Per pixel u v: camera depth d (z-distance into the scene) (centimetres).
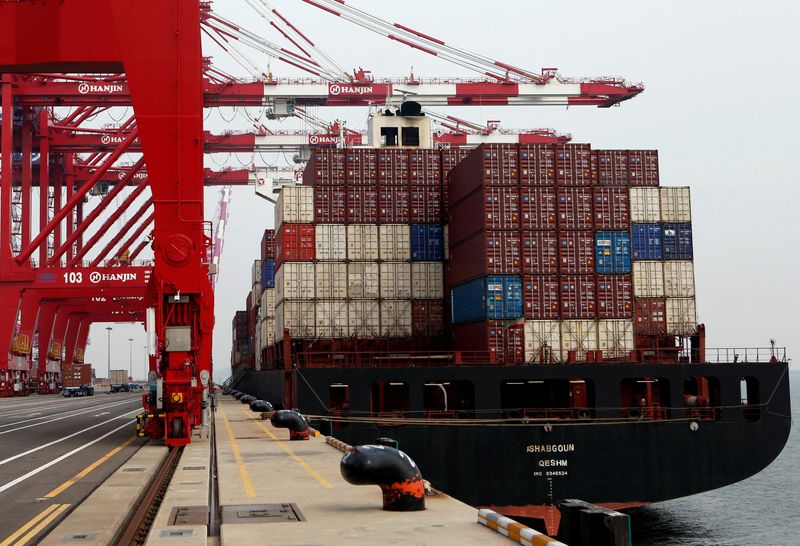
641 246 4625
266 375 5772
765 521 5722
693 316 4603
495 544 1057
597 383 3903
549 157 4472
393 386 4200
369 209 5100
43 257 9569
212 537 1172
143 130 2883
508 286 4356
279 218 5312
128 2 2891
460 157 5172
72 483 1809
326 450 2520
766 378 3991
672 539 5012
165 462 2283
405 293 5056
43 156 9769
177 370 2775
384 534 1134
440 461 3666
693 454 3844
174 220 2873
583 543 952
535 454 3703
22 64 3016
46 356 11694
